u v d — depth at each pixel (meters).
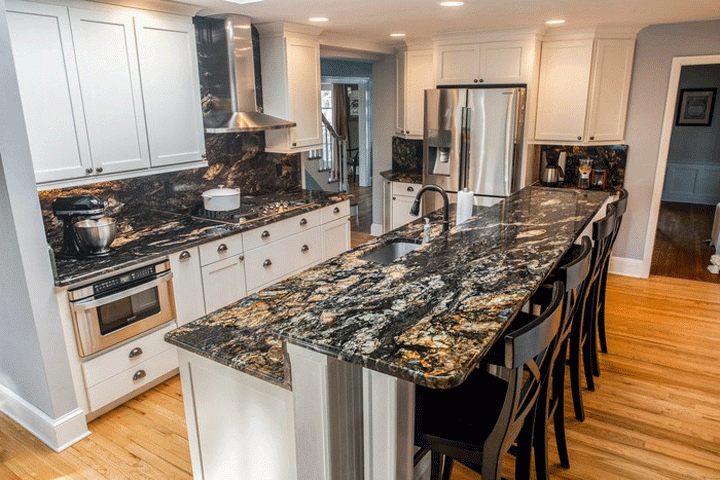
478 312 1.44
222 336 1.80
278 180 4.84
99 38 2.87
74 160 2.82
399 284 1.70
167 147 3.37
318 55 4.53
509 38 4.64
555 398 2.32
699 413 2.88
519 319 2.35
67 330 2.62
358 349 1.23
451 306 1.49
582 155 5.18
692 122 8.45
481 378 1.88
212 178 4.16
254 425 1.72
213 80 3.97
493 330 1.32
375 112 6.33
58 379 2.61
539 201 3.21
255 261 3.75
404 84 5.59
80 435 2.73
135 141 3.15
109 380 2.86
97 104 2.90
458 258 1.99
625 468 2.45
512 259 1.96
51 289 2.52
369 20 4.00
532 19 4.06
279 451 1.68
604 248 2.89
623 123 4.89
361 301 1.55
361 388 1.46
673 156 8.74
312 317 1.44
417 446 1.70
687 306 4.37
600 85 4.71
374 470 1.41
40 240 2.46
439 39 4.96
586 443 2.64
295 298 2.06
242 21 3.78
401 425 1.36
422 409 1.62
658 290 4.76
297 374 1.38
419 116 5.58
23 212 2.38
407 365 1.15
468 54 4.88
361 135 9.79
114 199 3.49
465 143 4.92
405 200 5.68
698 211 8.04
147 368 3.07
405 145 6.11
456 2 3.28
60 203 2.82
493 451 1.46
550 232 2.39
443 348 1.23
